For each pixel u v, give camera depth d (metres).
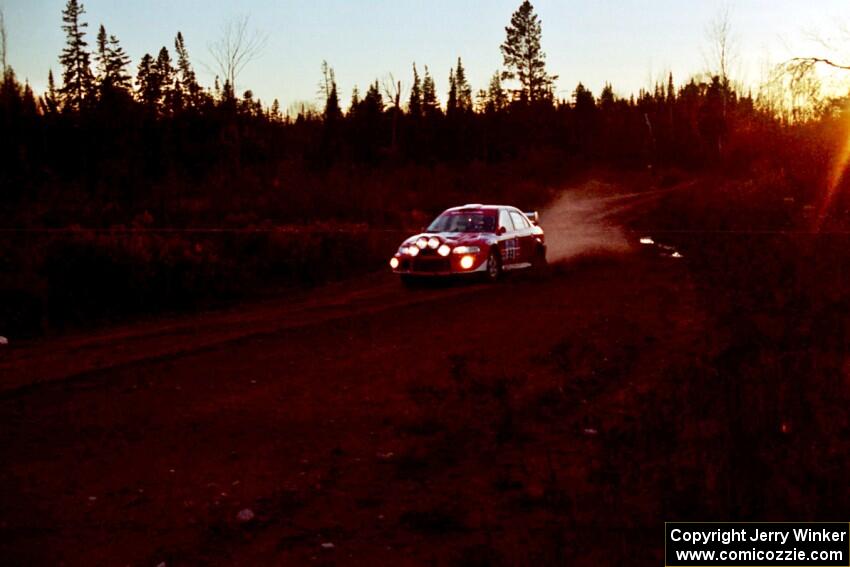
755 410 6.16
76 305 13.27
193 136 46.03
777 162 34.50
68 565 4.14
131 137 41.97
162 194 28.36
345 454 5.88
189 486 5.25
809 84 23.73
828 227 21.39
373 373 8.39
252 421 6.70
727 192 37.38
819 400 6.60
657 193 60.00
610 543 4.32
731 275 14.92
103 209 24.70
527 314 12.17
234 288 15.75
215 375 8.39
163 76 62.50
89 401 7.38
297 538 4.46
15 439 6.24
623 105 115.00
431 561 4.18
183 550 4.32
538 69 95.38
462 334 10.60
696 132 81.38
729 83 51.06
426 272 15.82
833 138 25.36
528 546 4.30
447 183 52.41
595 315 11.87
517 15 94.69
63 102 59.19
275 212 28.59
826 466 5.20
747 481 4.89
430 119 85.81
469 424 6.48
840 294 11.80
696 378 7.28
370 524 4.65
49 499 5.02
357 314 12.67
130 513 4.81
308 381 8.08
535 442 6.09
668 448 5.71
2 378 8.38
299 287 17.19
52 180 31.31
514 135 90.12
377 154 69.12
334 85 75.56
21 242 14.80
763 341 8.95
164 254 14.92
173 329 11.62
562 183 71.81
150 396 7.53
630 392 7.44
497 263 16.48
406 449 5.96
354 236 21.20
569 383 7.70
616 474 5.14
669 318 11.48
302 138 63.00
